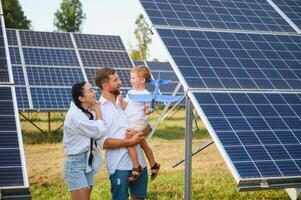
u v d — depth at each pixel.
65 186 12.70
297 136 8.65
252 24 12.35
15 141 7.27
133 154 7.35
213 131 8.30
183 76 9.60
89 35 27.53
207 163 16.44
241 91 9.62
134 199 7.77
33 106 21.55
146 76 7.98
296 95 9.90
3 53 9.34
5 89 8.36
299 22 12.92
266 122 8.86
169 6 12.12
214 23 11.92
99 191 11.96
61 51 25.72
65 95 22.59
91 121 7.09
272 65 10.81
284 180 7.73
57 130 22.69
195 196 11.68
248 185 7.56
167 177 13.75
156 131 23.97
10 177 6.62
